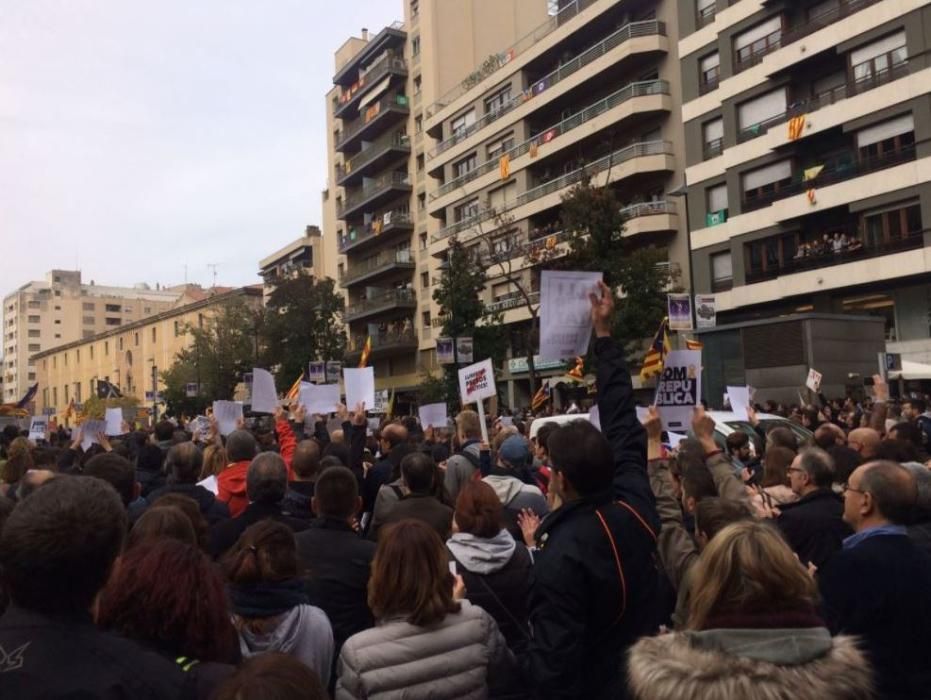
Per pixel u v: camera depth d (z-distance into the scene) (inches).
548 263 1200.2
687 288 1358.3
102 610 86.2
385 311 2190.0
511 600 147.5
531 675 106.4
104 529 81.7
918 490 145.4
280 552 118.5
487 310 1348.4
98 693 72.9
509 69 1731.1
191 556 91.1
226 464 272.4
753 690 65.9
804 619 75.4
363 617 146.3
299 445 207.3
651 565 114.0
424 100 2078.0
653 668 70.2
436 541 119.4
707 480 172.1
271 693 63.1
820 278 1143.0
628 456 127.8
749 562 76.7
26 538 77.8
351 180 2448.3
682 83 1364.4
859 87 1107.3
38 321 5452.8
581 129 1503.4
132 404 2650.1
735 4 1270.9
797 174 1199.6
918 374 927.0
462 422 309.4
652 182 1434.5
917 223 1044.5
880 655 116.0
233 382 2175.2
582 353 153.0
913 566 119.7
